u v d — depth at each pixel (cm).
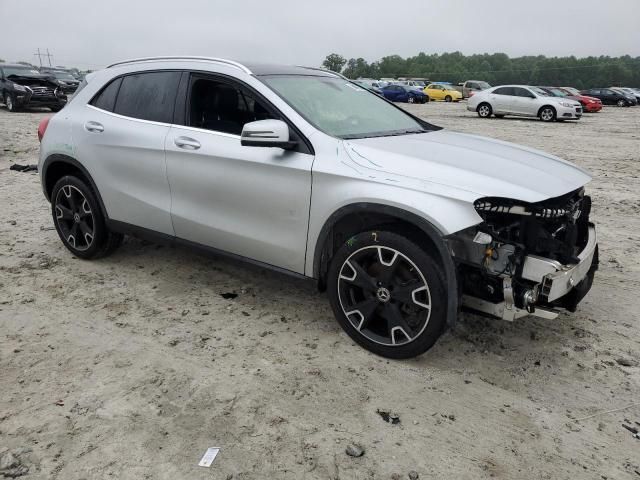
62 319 380
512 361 336
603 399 301
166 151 399
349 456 254
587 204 363
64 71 2859
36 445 256
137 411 282
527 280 298
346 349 345
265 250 366
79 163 455
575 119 2181
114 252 507
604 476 246
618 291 438
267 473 242
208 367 324
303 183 336
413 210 294
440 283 299
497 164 329
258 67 394
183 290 430
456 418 283
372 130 377
